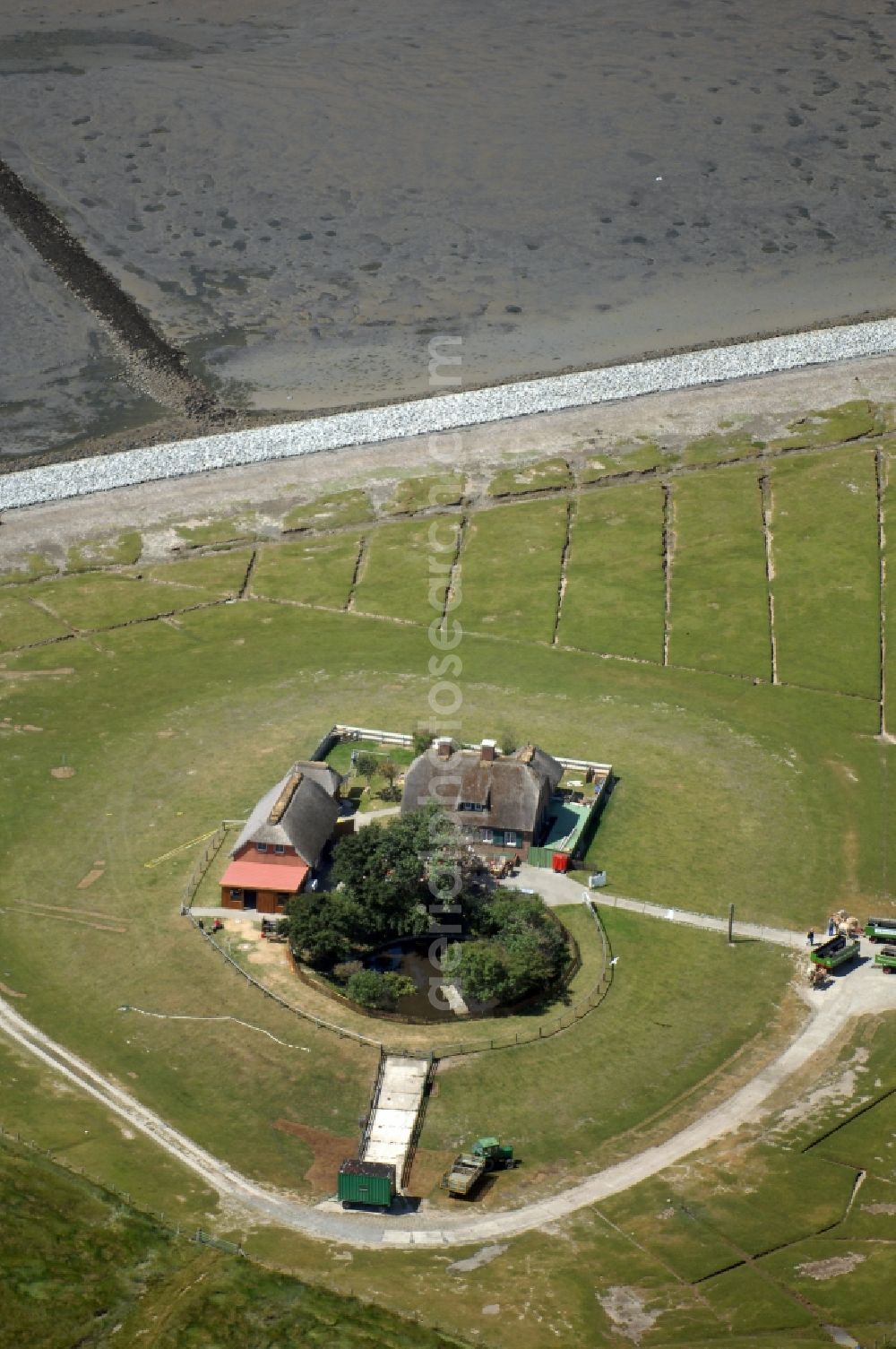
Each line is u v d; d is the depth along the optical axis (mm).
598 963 124000
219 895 130875
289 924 123250
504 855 134875
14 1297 91938
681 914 129875
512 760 135625
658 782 146750
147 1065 113500
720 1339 88312
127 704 159625
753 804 144375
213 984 121125
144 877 133375
